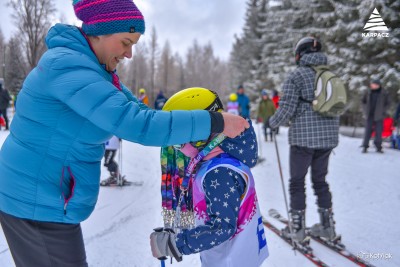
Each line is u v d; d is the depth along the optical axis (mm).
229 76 46312
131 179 6734
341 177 6738
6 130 13578
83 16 1536
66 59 1472
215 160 1701
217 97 1789
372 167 7594
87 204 1651
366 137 9445
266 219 4512
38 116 1523
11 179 1589
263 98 12477
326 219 3652
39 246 1633
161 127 1431
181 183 1822
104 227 4059
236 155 1733
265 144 11758
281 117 3562
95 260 3225
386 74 14266
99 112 1410
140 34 1617
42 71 1491
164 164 1859
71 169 1575
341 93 3371
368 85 15531
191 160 1748
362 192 5719
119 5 1525
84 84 1427
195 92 1757
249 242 1732
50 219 1588
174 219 1846
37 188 1557
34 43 16312
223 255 1725
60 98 1457
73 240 1681
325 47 17281
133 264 3174
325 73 3443
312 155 3605
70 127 1528
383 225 4266
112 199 5285
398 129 10203
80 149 1570
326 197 3666
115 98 1435
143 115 1436
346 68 15922
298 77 3510
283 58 22188
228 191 1633
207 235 1592
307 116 3496
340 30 15609
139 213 4621
